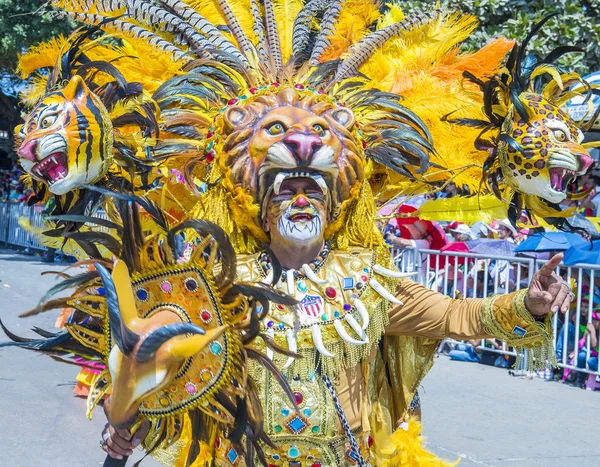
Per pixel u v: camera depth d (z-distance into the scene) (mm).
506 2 8195
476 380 6395
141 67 2561
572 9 8109
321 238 2287
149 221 2412
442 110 2596
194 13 2621
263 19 2805
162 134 2379
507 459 4445
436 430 4992
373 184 2670
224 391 1929
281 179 2141
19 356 6555
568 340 6348
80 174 2047
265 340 1927
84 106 2045
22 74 2549
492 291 6840
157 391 1764
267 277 2217
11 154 17922
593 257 6020
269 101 2279
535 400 5789
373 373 2367
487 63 2713
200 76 2418
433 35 2764
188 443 2371
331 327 2176
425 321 2322
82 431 4656
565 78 2498
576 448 4676
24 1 12609
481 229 7660
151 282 1882
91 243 1899
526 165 2328
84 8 2590
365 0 2910
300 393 2137
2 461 4074
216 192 2303
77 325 1944
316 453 2150
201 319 1886
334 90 2498
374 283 2242
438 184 2707
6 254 15805
